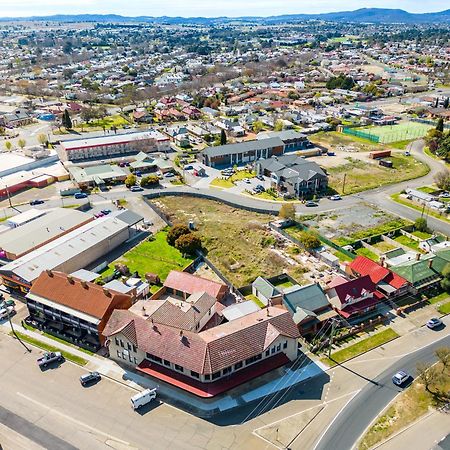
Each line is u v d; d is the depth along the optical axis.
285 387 69.75
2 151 190.75
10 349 78.31
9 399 67.88
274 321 73.31
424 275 93.19
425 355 76.00
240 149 177.38
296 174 145.25
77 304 80.12
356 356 76.12
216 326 76.12
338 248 110.69
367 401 66.88
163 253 111.31
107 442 60.81
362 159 181.25
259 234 119.31
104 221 115.94
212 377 66.69
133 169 167.38
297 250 111.56
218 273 101.38
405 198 142.00
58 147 197.25
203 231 121.62
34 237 108.75
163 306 78.50
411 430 61.97
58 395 68.62
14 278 93.25
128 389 69.75
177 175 164.88
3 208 137.00
